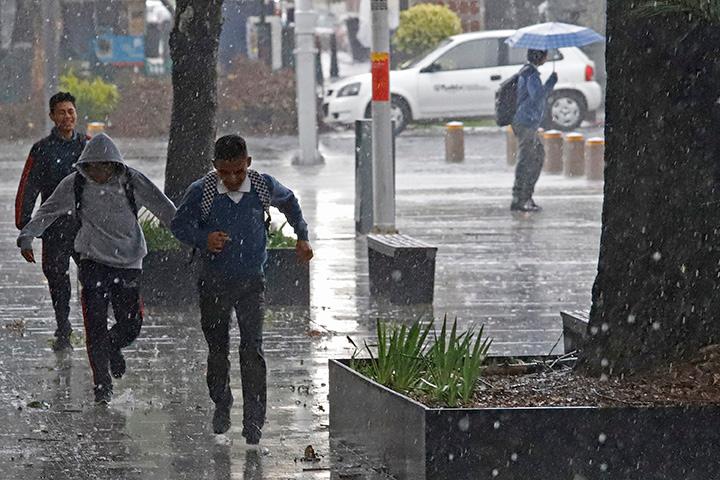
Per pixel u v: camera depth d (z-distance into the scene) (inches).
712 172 655.1
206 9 1179.3
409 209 1850.4
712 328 659.4
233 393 816.9
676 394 636.7
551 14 3408.0
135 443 706.8
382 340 681.6
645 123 660.7
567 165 2319.1
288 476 644.1
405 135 3100.4
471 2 3725.4
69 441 709.9
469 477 591.5
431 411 589.3
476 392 646.5
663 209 658.2
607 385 655.1
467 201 1947.6
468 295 1188.5
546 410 594.6
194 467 661.3
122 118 3181.6
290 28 3447.3
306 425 743.1
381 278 1190.3
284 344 975.6
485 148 2851.9
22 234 807.1
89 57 3373.5
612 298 671.1
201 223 700.0
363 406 665.6
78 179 803.4
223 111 3250.5
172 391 826.2
